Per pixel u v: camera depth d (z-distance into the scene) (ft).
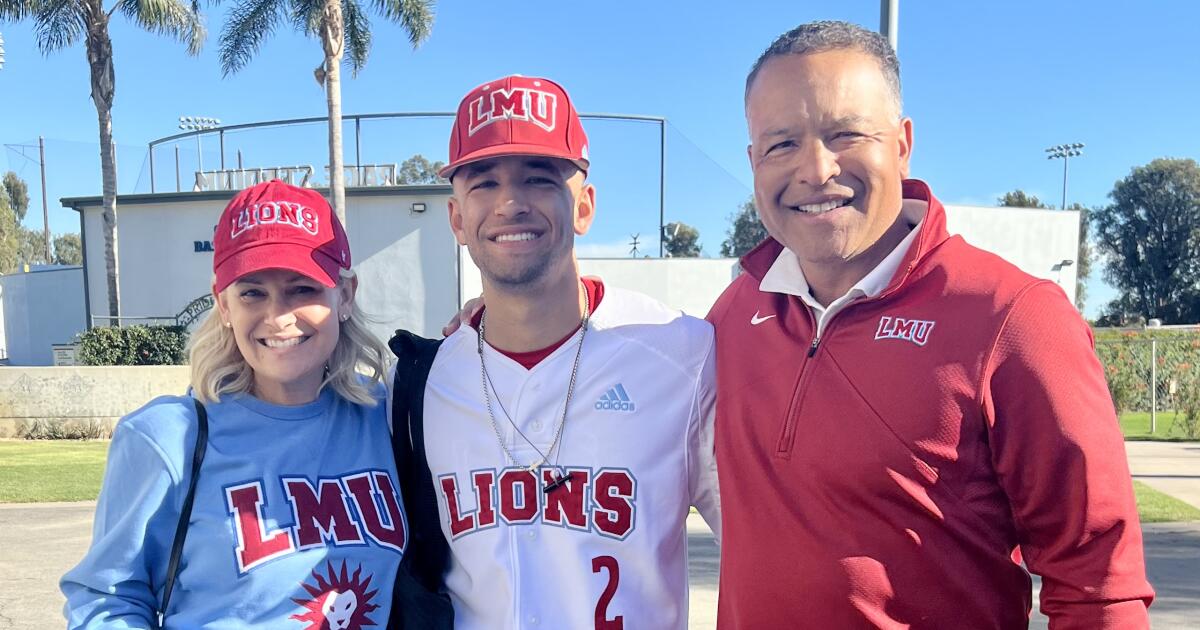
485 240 6.69
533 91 6.73
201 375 6.28
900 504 5.31
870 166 5.73
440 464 6.86
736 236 53.62
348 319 6.93
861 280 5.76
